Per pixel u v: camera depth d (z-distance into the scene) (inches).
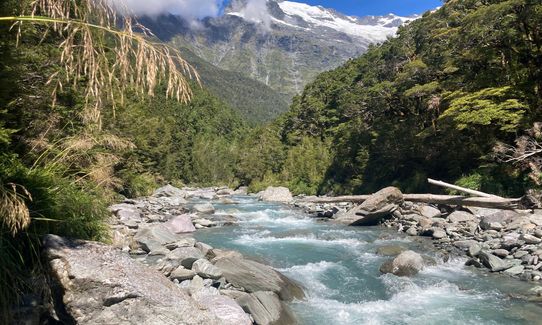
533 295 360.5
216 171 3688.5
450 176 1112.2
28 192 199.8
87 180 290.2
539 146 790.5
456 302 352.8
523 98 951.6
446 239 605.6
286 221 901.8
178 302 220.2
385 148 1392.7
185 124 4468.5
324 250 565.9
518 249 485.1
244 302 297.4
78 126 319.9
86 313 201.8
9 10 225.3
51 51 343.6
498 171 875.4
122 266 227.0
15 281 202.8
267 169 2876.5
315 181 2100.1
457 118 941.8
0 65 250.7
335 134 2454.5
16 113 282.5
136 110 1389.0
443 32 1465.3
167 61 132.3
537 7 900.0
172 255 395.5
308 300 360.2
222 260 377.1
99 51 140.2
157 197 1386.6
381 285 405.1
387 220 818.2
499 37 1005.2
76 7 138.8
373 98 1558.8
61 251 215.3
